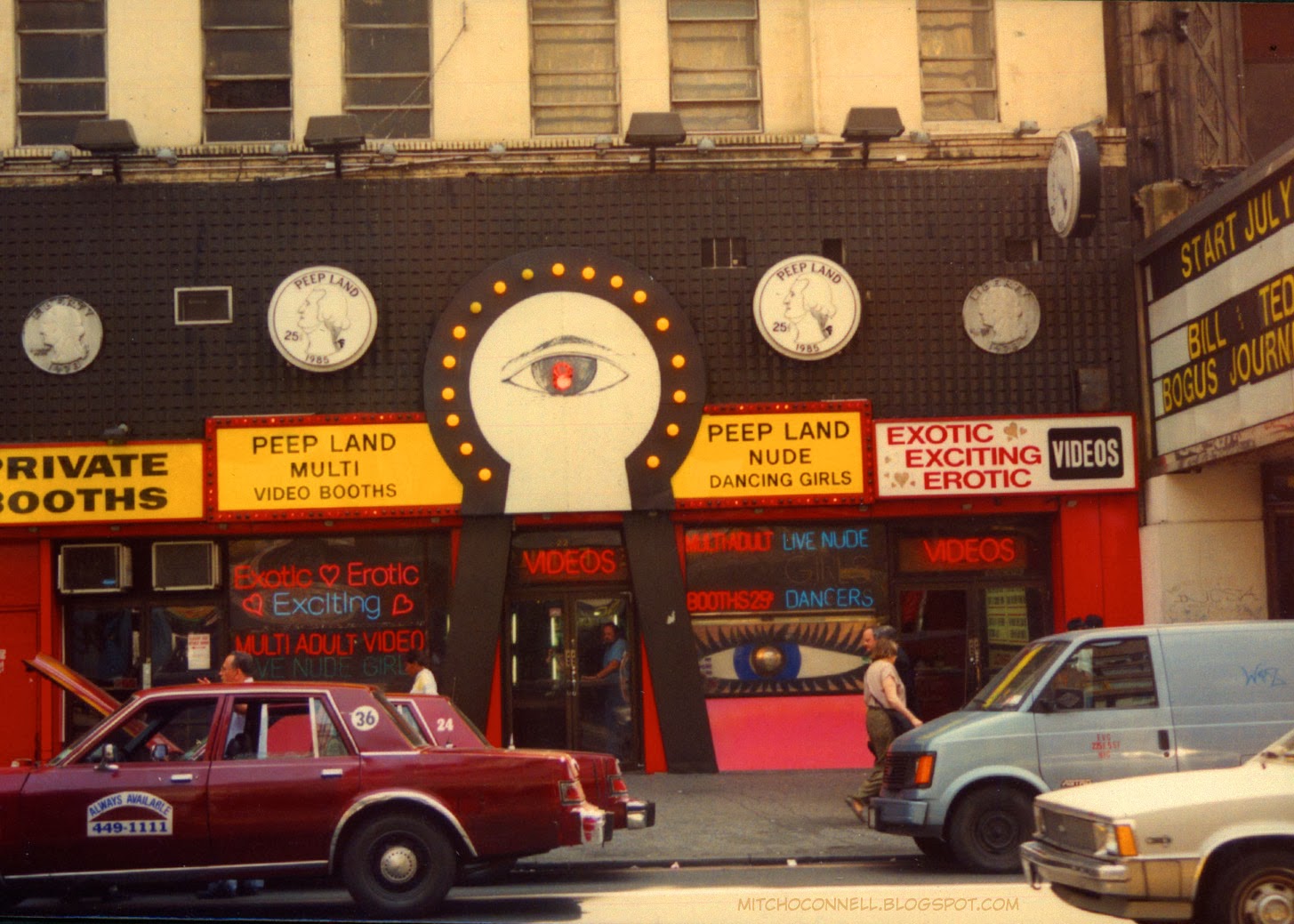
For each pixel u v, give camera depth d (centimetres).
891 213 1883
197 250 1841
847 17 1922
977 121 1923
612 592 1878
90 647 1847
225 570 1853
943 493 1834
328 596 1855
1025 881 1115
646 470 1823
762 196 1877
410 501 1808
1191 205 1870
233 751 1016
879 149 1884
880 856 1281
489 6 1906
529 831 1017
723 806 1578
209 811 994
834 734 1858
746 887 1146
